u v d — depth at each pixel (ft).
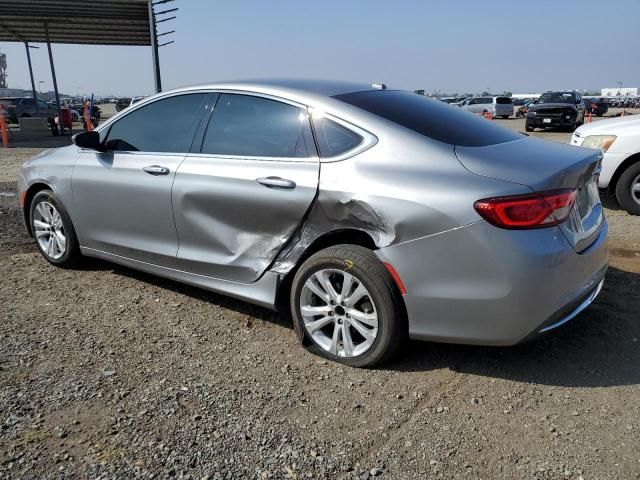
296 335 11.44
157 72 55.67
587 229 10.28
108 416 8.99
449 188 9.36
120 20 64.85
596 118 134.00
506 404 9.39
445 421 8.94
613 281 14.78
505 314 9.18
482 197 9.08
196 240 12.50
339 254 10.27
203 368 10.59
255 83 12.25
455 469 7.84
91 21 65.87
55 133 75.97
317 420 8.97
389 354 10.23
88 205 14.69
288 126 11.30
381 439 8.50
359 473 7.75
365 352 10.38
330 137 10.75
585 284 9.98
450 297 9.41
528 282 9.00
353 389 9.89
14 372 10.30
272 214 11.10
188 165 12.45
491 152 10.12
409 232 9.52
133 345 11.49
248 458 8.05
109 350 11.25
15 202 25.91
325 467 7.88
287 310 12.42
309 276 10.80
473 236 9.09
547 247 9.09
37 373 10.28
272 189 11.02
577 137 25.17
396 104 11.60
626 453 8.12
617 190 22.94
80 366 10.57
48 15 61.11
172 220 12.81
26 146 57.57
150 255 13.57
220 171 11.85
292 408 9.30
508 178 9.27
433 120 11.19
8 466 7.82
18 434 8.51
